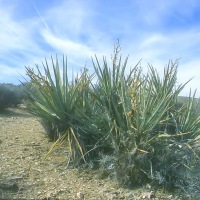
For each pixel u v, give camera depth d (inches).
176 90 335.0
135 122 274.2
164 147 272.8
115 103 302.8
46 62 331.6
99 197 243.8
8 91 678.5
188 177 257.1
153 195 247.9
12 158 303.1
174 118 313.6
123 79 292.8
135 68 305.9
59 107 324.5
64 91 328.2
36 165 292.2
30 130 411.2
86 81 330.0
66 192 248.5
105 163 280.2
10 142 348.8
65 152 324.2
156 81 340.5
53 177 273.0
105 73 313.4
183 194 250.2
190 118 320.2
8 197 231.5
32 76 331.6
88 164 290.8
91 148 307.4
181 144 279.1
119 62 315.6
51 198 236.8
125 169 263.1
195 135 316.2
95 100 322.3
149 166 267.0
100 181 270.7
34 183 258.4
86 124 305.0
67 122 326.6
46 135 367.9
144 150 267.6
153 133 288.0
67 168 291.6
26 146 336.5
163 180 255.9
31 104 339.6
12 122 485.1
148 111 277.1
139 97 285.6
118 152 270.2
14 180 258.1
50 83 328.2
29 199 233.0
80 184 264.2
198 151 297.1
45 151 325.7
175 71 337.1
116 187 261.0
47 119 343.0
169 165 266.8
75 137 301.7
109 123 289.4
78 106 328.5
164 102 283.4
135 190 256.2
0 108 639.8
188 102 327.3
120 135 278.5
